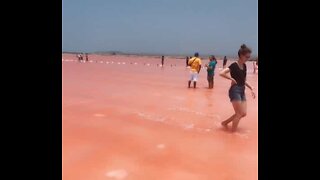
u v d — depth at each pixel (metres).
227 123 7.18
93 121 7.55
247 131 6.96
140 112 8.81
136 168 4.63
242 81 6.77
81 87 14.34
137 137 6.29
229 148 5.71
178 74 25.41
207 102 10.87
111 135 6.38
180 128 7.14
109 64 43.19
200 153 5.40
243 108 6.81
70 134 6.33
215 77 23.39
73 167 4.59
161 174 4.43
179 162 4.93
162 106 9.86
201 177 4.36
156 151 5.45
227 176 4.41
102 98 11.19
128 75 22.80
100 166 4.66
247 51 6.49
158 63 54.12
